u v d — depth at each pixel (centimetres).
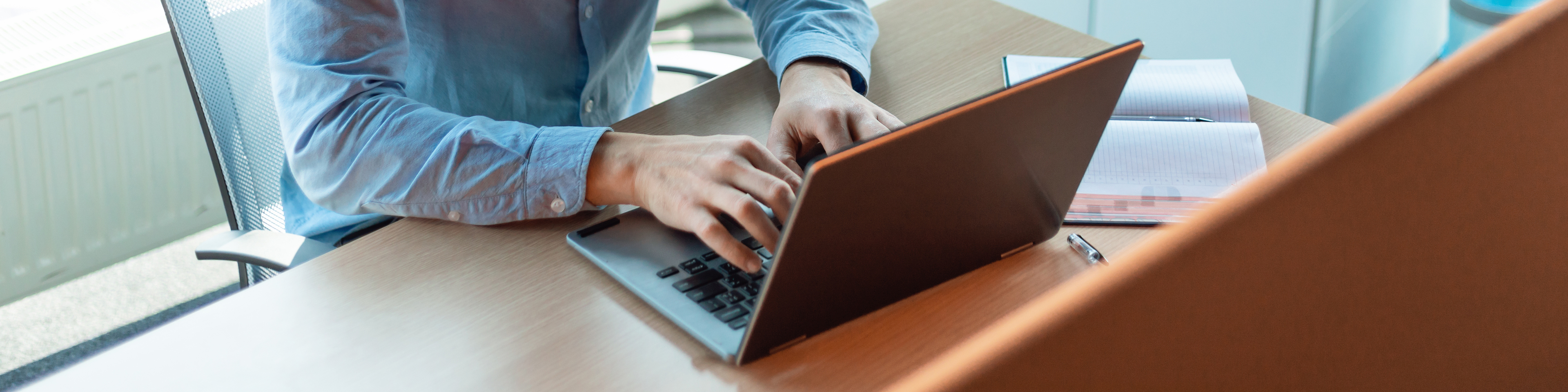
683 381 57
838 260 54
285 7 86
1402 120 11
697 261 68
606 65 116
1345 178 10
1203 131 83
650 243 71
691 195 69
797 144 85
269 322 64
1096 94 57
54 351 170
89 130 161
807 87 90
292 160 86
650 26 123
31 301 183
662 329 62
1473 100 11
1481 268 11
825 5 106
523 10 106
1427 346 11
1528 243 11
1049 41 107
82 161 163
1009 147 56
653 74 137
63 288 187
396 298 67
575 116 119
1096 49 104
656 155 74
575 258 71
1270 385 10
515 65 110
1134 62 57
